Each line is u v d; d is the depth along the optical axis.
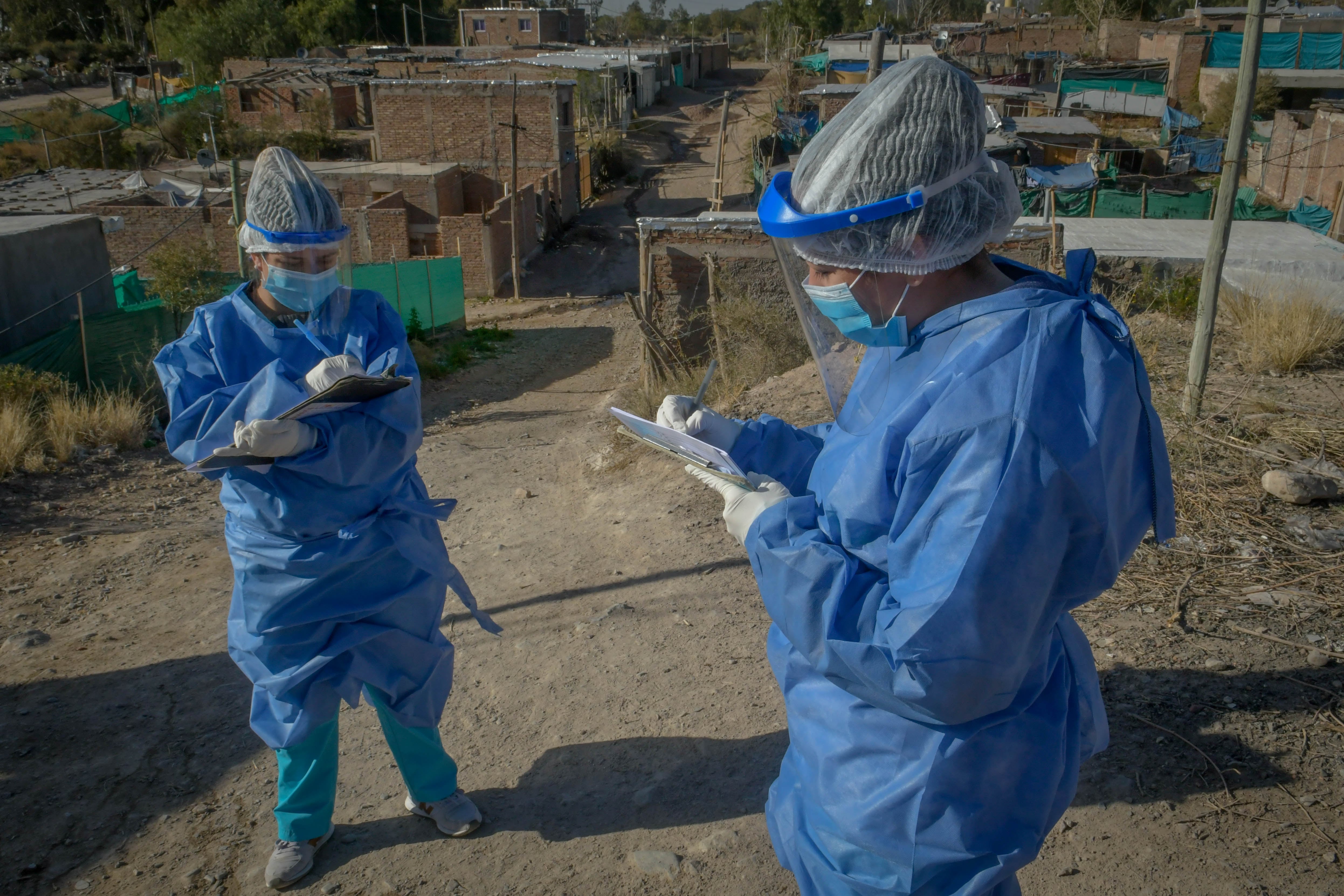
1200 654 3.52
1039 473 1.33
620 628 4.53
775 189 1.55
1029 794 1.60
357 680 2.78
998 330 1.40
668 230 13.99
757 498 1.58
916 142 1.36
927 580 1.36
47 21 76.81
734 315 10.50
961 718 1.45
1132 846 2.73
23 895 2.98
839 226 1.39
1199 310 5.58
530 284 32.31
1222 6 51.91
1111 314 1.43
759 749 3.48
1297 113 29.42
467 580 5.45
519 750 3.65
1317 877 2.55
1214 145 32.81
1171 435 5.39
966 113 1.38
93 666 4.54
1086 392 1.36
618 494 6.75
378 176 32.28
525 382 18.25
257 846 3.18
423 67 48.16
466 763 3.60
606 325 25.30
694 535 5.58
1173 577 4.05
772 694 3.82
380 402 2.50
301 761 2.90
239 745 3.81
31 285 15.41
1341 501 4.55
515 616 4.83
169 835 3.26
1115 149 31.28
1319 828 2.71
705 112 60.38
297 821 2.96
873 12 64.88
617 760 3.51
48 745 3.84
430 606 2.88
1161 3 55.91
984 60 46.09
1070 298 1.45
